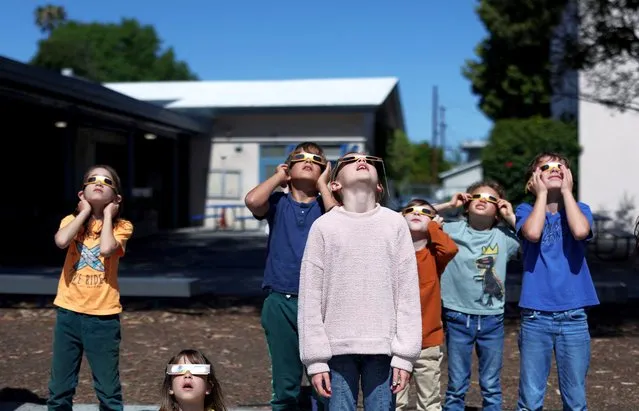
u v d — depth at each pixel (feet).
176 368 12.24
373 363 11.19
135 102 58.65
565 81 52.80
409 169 192.85
